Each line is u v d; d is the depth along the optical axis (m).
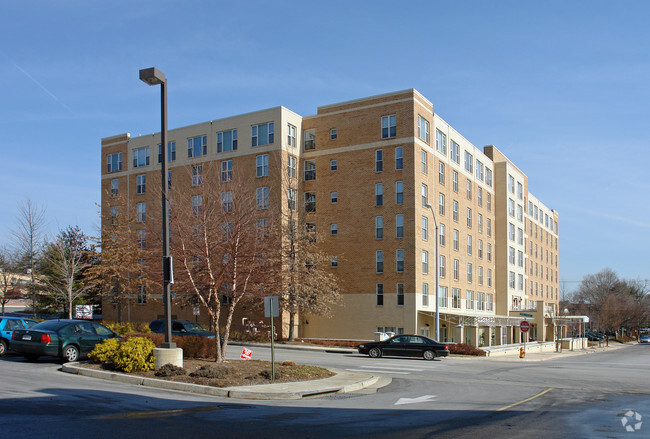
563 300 129.25
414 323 43.44
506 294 63.09
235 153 48.69
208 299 21.55
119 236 45.59
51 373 17.98
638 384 21.16
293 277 39.12
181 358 17.97
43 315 53.38
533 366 29.97
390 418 11.97
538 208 82.75
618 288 125.69
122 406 12.30
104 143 57.34
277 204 45.62
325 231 47.44
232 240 20.72
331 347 39.81
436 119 49.41
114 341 19.39
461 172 54.62
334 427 10.70
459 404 14.53
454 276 51.78
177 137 52.09
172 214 21.58
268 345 38.97
